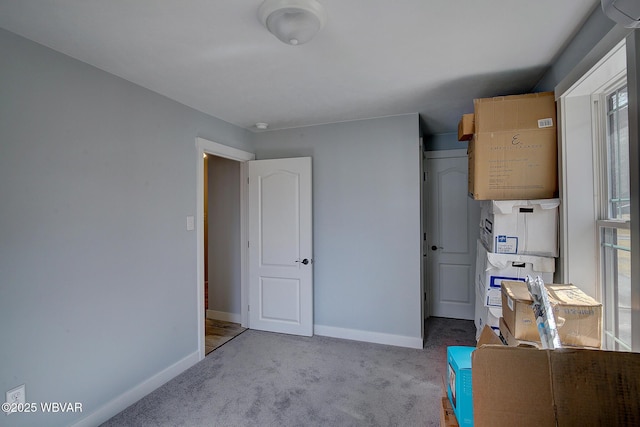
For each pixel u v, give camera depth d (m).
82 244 1.89
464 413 1.22
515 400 0.94
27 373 1.63
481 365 0.97
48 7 1.40
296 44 1.59
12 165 1.58
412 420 1.99
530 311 1.54
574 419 0.90
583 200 1.82
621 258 1.59
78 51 1.80
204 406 2.15
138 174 2.26
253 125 3.41
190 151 2.76
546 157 2.00
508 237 2.06
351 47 1.80
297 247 3.38
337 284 3.33
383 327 3.17
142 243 2.29
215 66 2.01
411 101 2.70
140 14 1.47
